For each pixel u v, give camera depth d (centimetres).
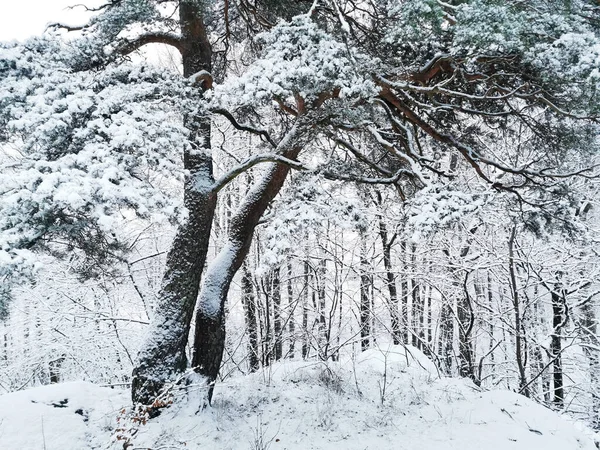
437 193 591
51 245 589
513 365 1266
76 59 556
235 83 470
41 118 392
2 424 529
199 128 596
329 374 816
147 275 1337
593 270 1098
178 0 708
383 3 729
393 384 812
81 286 1184
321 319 1454
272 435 583
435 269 1266
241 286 1366
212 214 699
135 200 379
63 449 517
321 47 491
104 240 563
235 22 878
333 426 614
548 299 1361
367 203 1196
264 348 1209
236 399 698
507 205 707
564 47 466
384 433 600
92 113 428
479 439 574
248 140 1380
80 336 1177
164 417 570
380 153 935
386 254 1361
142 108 453
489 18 471
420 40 576
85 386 662
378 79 630
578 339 1214
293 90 511
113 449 518
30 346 1216
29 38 506
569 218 672
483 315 1222
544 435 598
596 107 504
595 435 771
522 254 1039
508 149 1086
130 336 1214
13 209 377
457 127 816
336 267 1316
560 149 709
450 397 726
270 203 774
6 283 399
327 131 728
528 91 637
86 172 400
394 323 1359
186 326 652
